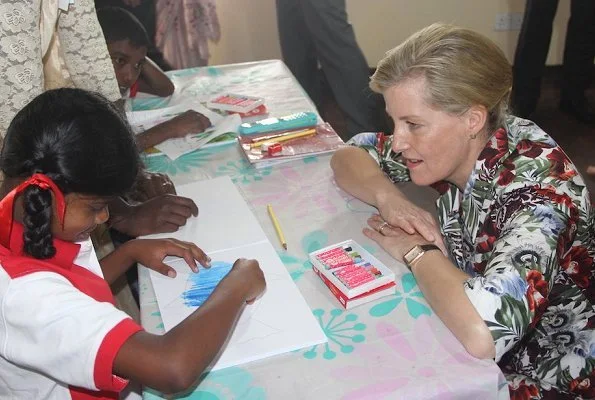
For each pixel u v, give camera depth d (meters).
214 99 1.86
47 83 1.42
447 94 1.05
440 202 1.35
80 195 0.83
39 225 0.79
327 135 1.62
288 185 1.42
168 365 0.80
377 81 1.12
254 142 1.58
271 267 1.13
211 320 0.88
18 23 1.11
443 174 1.16
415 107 1.08
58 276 0.84
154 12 3.00
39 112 0.81
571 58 3.36
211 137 1.64
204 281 1.10
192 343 0.84
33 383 0.92
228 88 1.99
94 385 0.79
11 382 0.93
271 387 0.88
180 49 3.37
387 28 3.94
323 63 3.09
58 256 0.90
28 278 0.80
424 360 0.91
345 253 1.12
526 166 1.11
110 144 0.83
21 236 0.83
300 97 1.89
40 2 1.19
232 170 1.50
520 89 3.43
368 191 1.32
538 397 1.17
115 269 1.17
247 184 1.43
